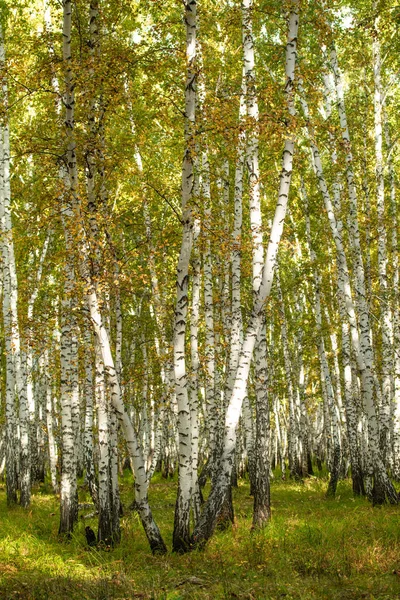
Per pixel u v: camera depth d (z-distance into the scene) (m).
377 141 17.72
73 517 11.73
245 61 11.30
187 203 9.89
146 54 10.37
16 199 18.09
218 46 15.50
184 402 9.80
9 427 17.95
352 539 10.02
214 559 9.04
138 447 9.80
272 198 21.31
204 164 14.23
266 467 11.45
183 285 9.92
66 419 12.05
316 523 11.49
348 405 18.22
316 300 22.12
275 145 10.29
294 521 11.92
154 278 15.21
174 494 20.69
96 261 10.05
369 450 15.91
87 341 14.45
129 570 8.69
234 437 10.11
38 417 28.81
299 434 28.75
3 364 28.33
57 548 10.58
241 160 13.21
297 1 10.41
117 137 12.62
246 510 15.61
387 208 21.92
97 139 10.79
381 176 17.72
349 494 18.34
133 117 12.67
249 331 10.16
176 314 9.94
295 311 30.48
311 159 22.16
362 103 19.22
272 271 10.02
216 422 15.74
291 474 27.17
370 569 8.38
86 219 10.05
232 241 11.16
